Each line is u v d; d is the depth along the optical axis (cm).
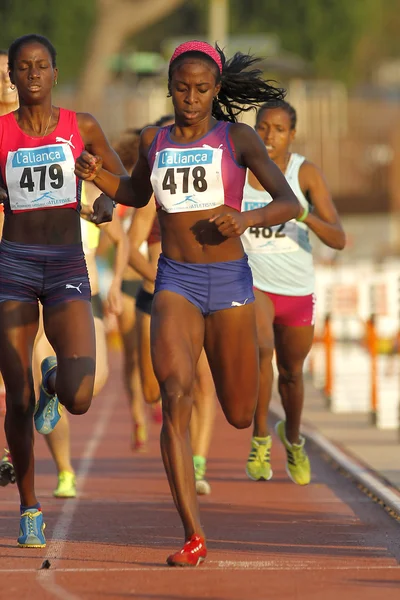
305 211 2123
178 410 1564
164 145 1631
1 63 2027
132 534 1850
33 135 1638
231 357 1648
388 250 8262
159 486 2342
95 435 3173
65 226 1648
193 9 11956
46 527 1902
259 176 1617
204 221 1619
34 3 9481
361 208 8706
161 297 1623
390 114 8900
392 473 2412
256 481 2412
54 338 1641
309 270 2214
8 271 1638
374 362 3338
